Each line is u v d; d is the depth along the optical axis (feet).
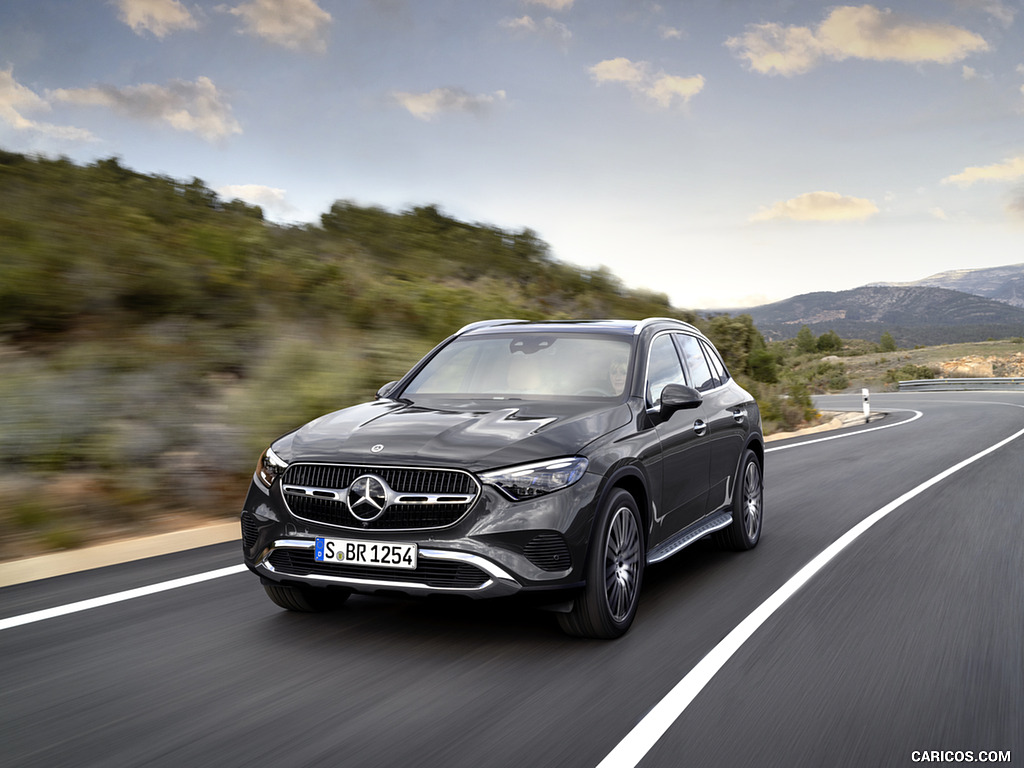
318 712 11.89
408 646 14.70
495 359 19.02
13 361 30.55
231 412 29.35
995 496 31.83
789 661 14.08
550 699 12.38
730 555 22.52
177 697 12.42
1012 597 18.15
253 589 18.19
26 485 24.31
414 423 15.65
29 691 12.66
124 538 22.71
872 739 11.09
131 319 37.01
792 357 373.20
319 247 58.49
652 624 16.19
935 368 338.95
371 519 14.11
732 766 10.30
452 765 10.30
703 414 20.16
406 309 47.70
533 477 14.15
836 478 37.40
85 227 42.06
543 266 72.79
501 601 14.12
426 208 73.72
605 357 18.47
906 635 15.52
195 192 63.72
